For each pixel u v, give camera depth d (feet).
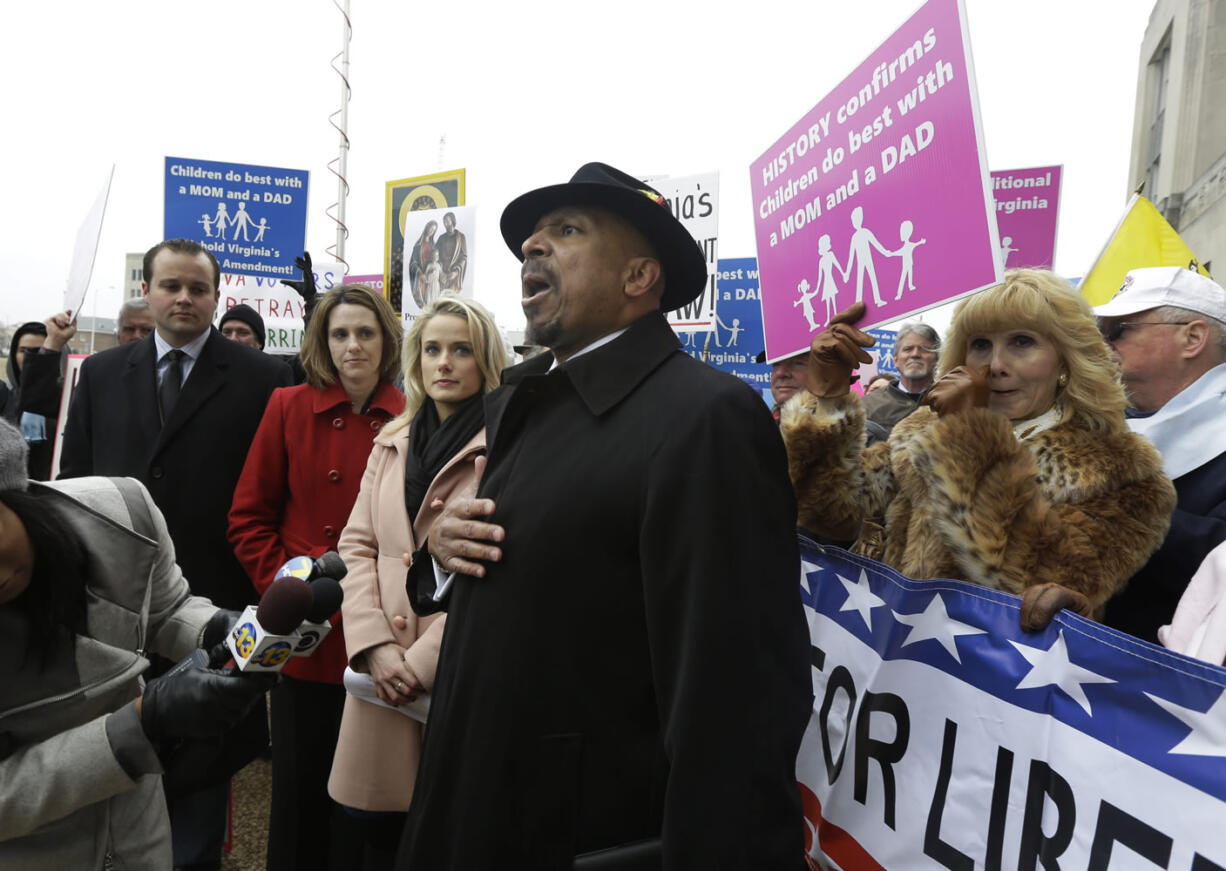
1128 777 3.99
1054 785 4.33
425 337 7.87
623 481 4.34
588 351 4.83
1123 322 7.17
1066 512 5.06
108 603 4.70
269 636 3.80
